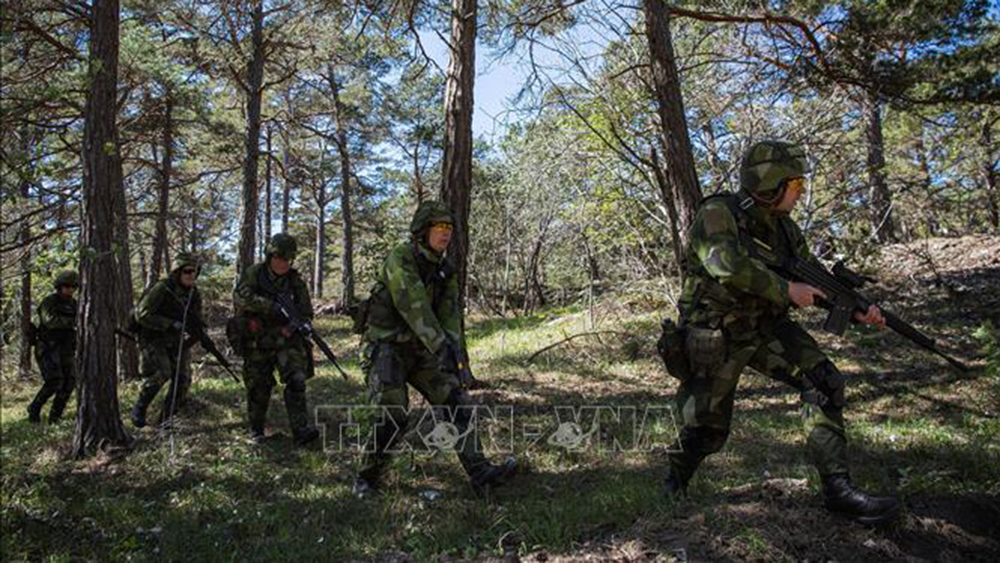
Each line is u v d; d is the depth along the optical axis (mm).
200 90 14664
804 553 3248
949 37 9398
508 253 19609
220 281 12578
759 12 8961
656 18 7555
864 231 10570
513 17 9086
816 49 9094
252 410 6270
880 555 3254
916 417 5785
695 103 10461
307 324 6137
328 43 13859
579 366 8789
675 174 7500
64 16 9344
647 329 10414
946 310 9039
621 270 12281
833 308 3482
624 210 11695
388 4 9367
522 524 3758
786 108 10383
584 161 11281
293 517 4359
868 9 9117
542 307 22031
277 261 6090
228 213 20688
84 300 6043
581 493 4477
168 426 6590
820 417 3521
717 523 3479
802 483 3928
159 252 15602
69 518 4461
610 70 9578
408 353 4488
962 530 3494
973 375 6664
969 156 15344
